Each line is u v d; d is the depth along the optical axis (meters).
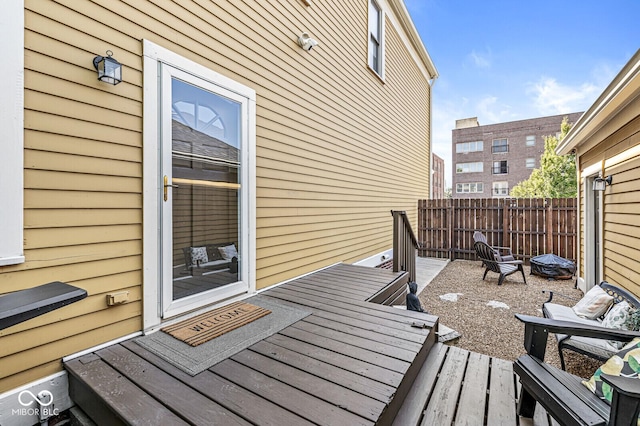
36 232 1.70
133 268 2.15
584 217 5.40
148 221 2.22
